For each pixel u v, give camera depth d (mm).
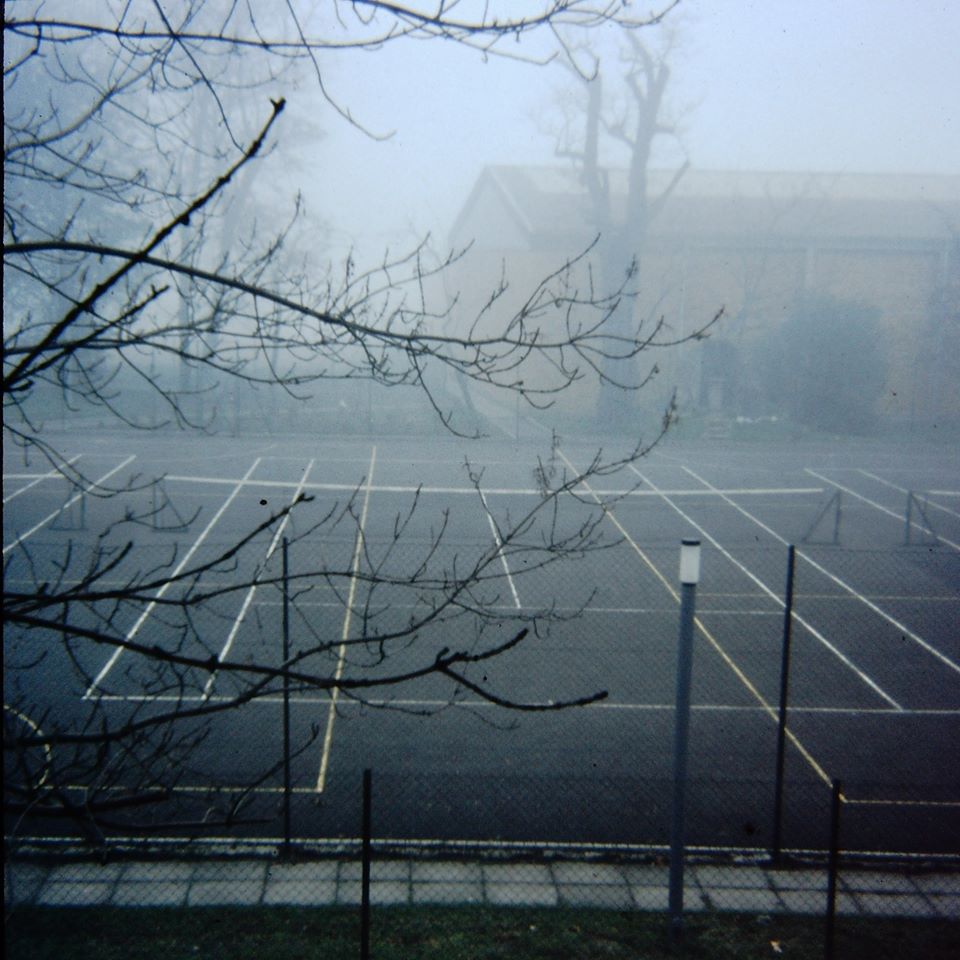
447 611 16828
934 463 34969
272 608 16734
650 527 24219
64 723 11367
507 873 8922
